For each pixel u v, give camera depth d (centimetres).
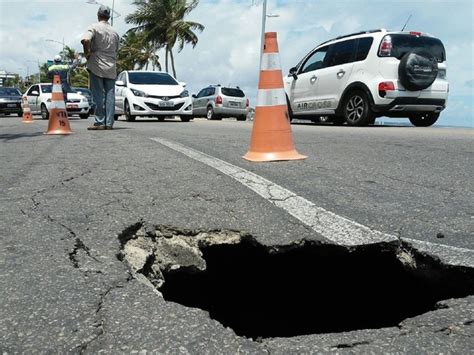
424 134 752
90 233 241
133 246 246
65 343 146
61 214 273
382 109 913
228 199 307
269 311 317
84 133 760
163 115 1338
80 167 419
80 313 162
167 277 254
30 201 302
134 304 169
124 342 146
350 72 966
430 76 899
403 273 250
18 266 200
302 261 275
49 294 175
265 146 450
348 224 261
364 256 253
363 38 955
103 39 789
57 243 226
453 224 257
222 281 292
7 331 152
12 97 2269
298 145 584
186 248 254
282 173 388
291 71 1162
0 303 169
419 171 403
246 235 254
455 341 149
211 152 512
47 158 473
